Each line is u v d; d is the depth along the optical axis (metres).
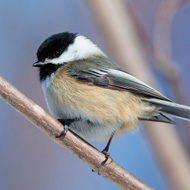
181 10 2.89
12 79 2.97
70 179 2.95
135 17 2.88
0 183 2.94
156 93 2.88
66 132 2.85
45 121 2.85
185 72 2.95
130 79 2.88
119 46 2.87
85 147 2.85
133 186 2.85
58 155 2.95
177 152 2.86
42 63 2.90
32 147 2.95
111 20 2.87
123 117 2.89
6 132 2.95
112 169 2.85
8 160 2.94
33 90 2.97
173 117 2.90
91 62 2.90
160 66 2.87
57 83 2.88
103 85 2.89
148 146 2.87
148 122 2.87
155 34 2.88
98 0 2.87
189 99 2.93
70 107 2.88
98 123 2.89
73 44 2.90
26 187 2.94
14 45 2.99
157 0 2.95
